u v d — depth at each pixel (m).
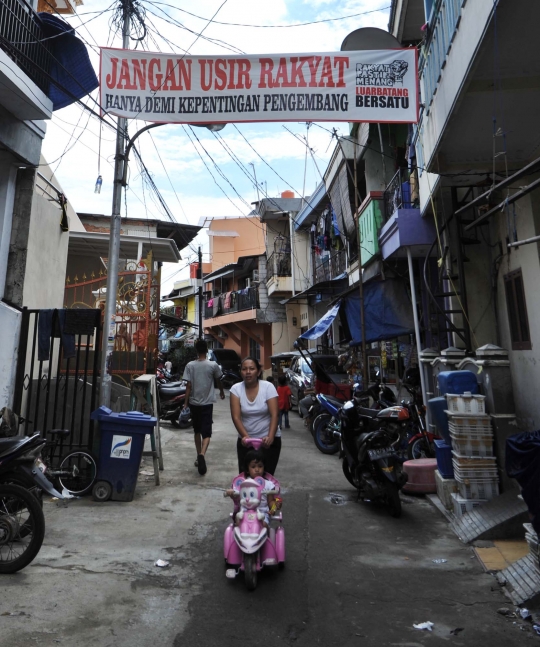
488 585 3.55
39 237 7.17
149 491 5.88
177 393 11.02
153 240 11.74
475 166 5.82
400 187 9.30
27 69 6.18
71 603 3.12
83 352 8.95
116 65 5.66
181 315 37.91
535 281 5.20
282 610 3.16
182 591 3.38
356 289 11.05
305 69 5.64
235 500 3.83
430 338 9.87
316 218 18.91
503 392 5.00
